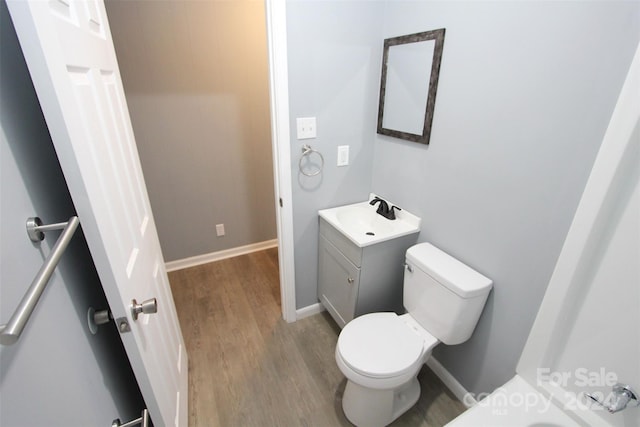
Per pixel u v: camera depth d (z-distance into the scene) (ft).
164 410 3.28
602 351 3.27
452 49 4.21
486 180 4.11
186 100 7.33
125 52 6.49
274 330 6.60
